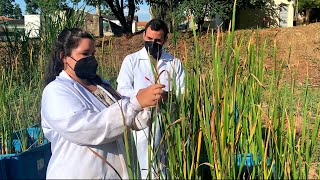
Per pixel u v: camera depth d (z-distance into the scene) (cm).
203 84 220
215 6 1336
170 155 213
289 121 238
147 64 352
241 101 230
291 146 234
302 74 1011
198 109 214
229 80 227
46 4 679
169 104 216
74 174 207
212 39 222
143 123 222
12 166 345
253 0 1595
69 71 221
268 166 237
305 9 1909
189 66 247
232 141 217
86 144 206
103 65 497
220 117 220
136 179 210
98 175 210
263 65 251
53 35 602
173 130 217
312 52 1148
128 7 1762
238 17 1859
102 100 223
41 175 365
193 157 216
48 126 212
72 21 646
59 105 206
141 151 314
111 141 209
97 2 1630
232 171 216
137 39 1287
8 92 428
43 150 369
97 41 1259
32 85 508
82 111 204
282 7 1858
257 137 234
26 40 614
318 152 430
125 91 342
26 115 429
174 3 1268
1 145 404
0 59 583
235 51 222
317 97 678
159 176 219
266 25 1856
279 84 258
